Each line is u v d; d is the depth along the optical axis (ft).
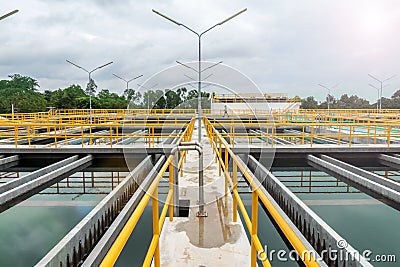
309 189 25.79
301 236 14.71
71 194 25.75
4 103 164.55
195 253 9.76
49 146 34.58
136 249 16.31
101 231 17.19
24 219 20.40
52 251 12.23
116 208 19.86
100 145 35.19
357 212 20.68
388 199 20.85
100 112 88.07
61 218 20.76
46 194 25.64
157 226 8.45
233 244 10.28
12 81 262.67
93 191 26.58
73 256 13.64
